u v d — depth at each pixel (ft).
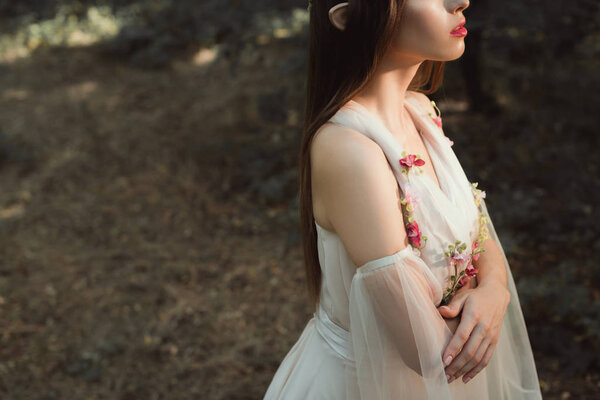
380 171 3.23
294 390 4.13
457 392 3.70
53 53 25.40
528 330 9.59
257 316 11.30
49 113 20.36
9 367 10.19
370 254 3.21
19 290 12.37
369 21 3.28
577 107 18.01
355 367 3.83
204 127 19.33
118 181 16.76
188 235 14.33
